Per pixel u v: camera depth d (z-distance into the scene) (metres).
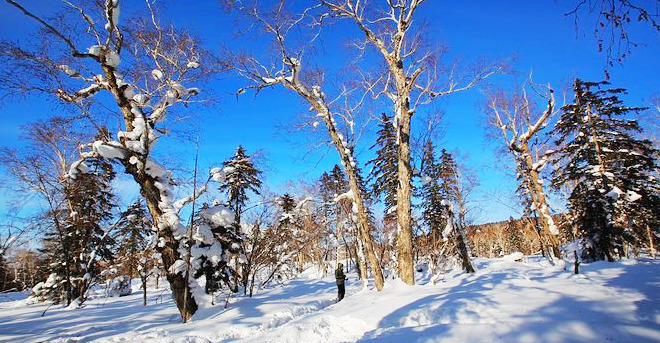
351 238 22.39
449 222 17.52
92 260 17.95
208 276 12.69
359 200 13.89
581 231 19.31
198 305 11.43
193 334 8.98
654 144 23.77
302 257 35.25
